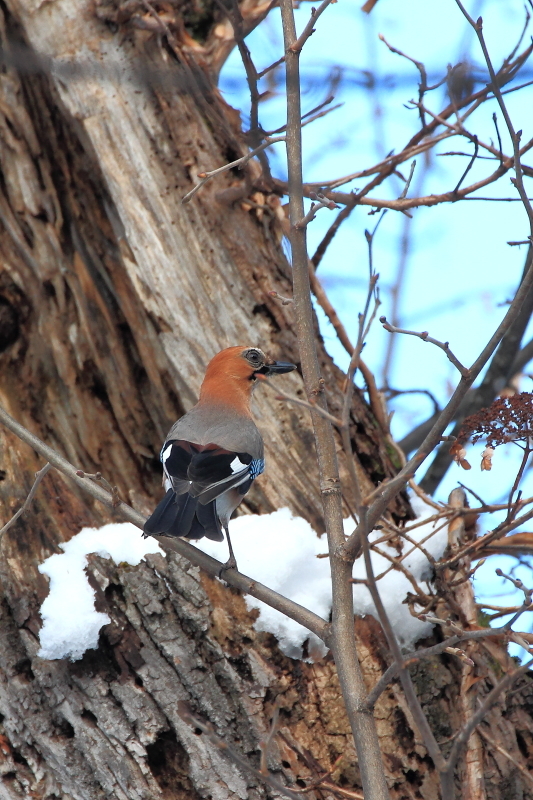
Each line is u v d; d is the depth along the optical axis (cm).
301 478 1134
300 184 850
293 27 881
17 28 1258
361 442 1195
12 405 1211
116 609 951
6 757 884
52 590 959
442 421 679
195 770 871
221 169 845
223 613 960
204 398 1074
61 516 1061
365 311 620
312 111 1111
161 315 1179
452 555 1012
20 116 1257
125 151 1220
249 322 1192
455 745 604
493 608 1005
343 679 713
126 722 890
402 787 915
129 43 1235
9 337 1249
